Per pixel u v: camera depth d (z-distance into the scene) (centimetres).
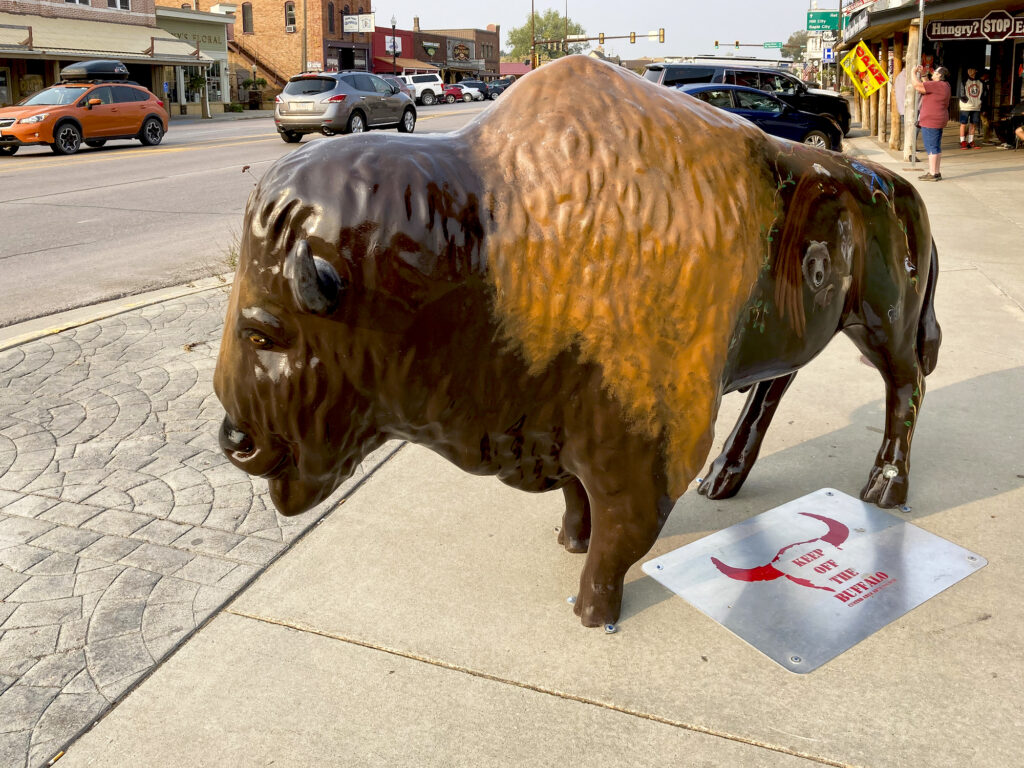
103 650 249
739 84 1748
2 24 3050
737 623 254
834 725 214
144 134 2058
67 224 1011
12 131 1811
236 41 5506
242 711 224
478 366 203
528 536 308
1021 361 480
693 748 208
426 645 248
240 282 193
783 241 227
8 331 582
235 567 292
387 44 6312
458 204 194
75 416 431
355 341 191
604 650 244
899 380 306
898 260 272
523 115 206
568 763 204
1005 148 1700
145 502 340
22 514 331
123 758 210
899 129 1747
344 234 183
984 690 225
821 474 351
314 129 2067
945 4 1427
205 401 450
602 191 199
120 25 3641
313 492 213
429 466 367
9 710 226
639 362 207
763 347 234
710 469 335
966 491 332
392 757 208
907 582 272
